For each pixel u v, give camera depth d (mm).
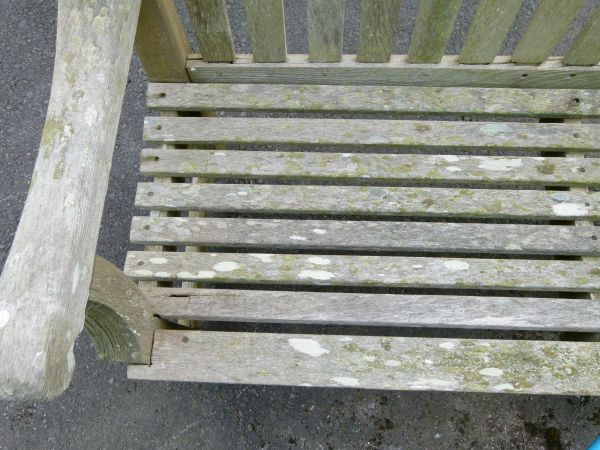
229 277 1196
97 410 1506
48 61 1898
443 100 1296
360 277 1181
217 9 1143
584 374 1083
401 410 1469
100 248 1661
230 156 1281
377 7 1123
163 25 1153
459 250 1212
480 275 1175
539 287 1164
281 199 1248
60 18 872
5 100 1853
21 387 619
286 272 1192
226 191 1262
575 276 1169
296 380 1098
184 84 1338
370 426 1463
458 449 1435
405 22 1862
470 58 1260
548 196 1229
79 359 1538
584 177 1234
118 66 882
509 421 1447
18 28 1940
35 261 683
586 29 1159
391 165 1258
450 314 1148
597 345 1103
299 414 1481
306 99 1311
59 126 794
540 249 1195
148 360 1114
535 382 1080
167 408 1501
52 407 1510
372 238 1217
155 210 1275
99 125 817
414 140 1275
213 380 1107
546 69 1270
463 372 1090
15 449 1481
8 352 625
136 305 1004
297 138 1290
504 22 1144
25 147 1796
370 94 1308
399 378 1090
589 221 1220
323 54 1265
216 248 1566
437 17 1140
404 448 1442
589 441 1423
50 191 741
